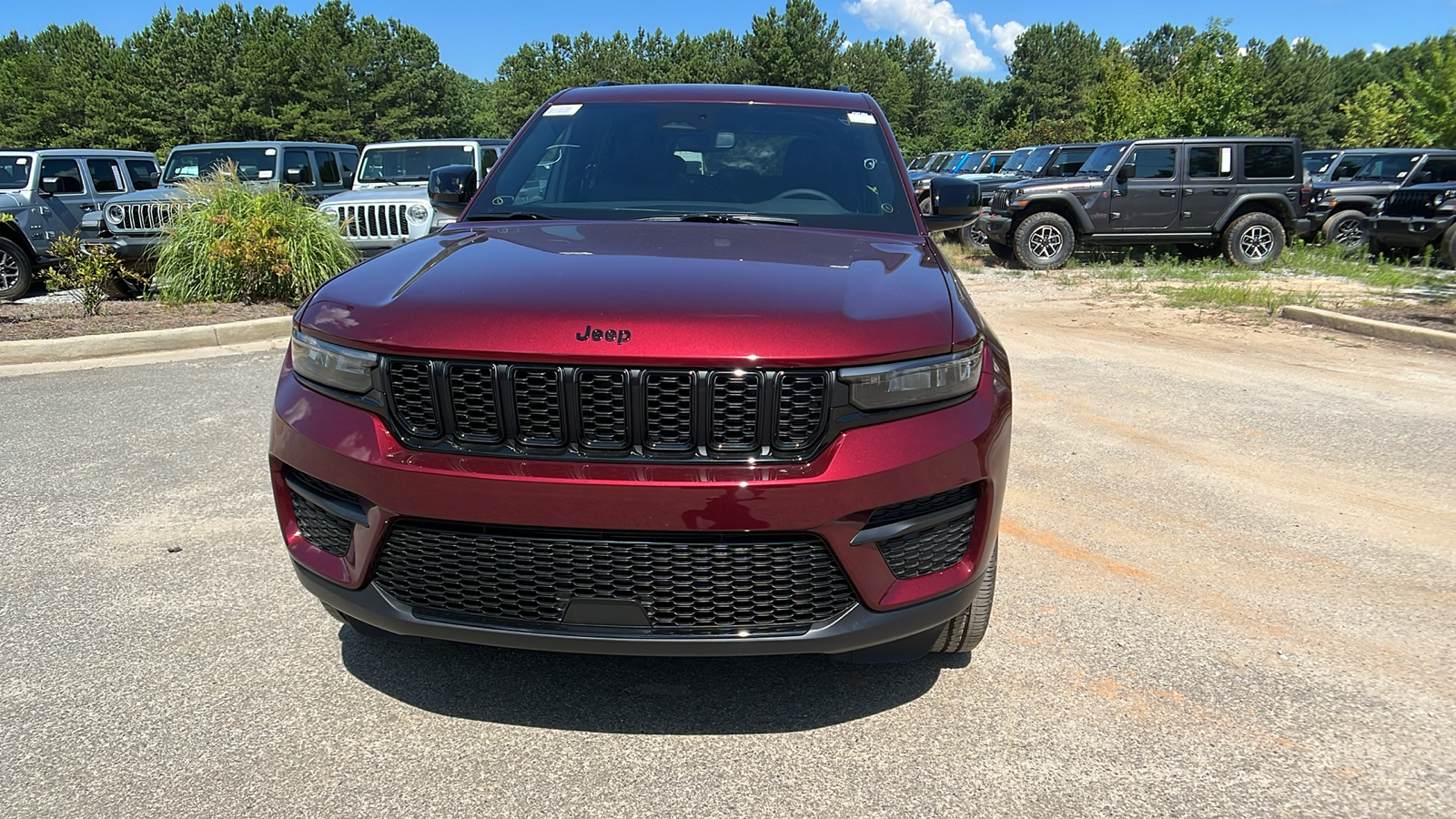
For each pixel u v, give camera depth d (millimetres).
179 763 2309
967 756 2381
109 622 3021
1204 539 3850
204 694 2607
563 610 2104
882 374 2098
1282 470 4719
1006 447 2350
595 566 2078
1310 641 3008
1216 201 13656
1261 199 13680
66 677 2689
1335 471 4711
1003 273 13469
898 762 2357
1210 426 5500
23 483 4297
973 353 2273
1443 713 2602
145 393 6004
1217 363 7285
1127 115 34875
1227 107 23203
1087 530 3932
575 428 2043
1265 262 13656
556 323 2053
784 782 2273
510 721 2508
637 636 2109
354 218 10227
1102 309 10102
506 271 2389
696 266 2430
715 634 2113
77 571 3395
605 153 3551
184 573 3381
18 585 3271
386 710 2549
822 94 3957
